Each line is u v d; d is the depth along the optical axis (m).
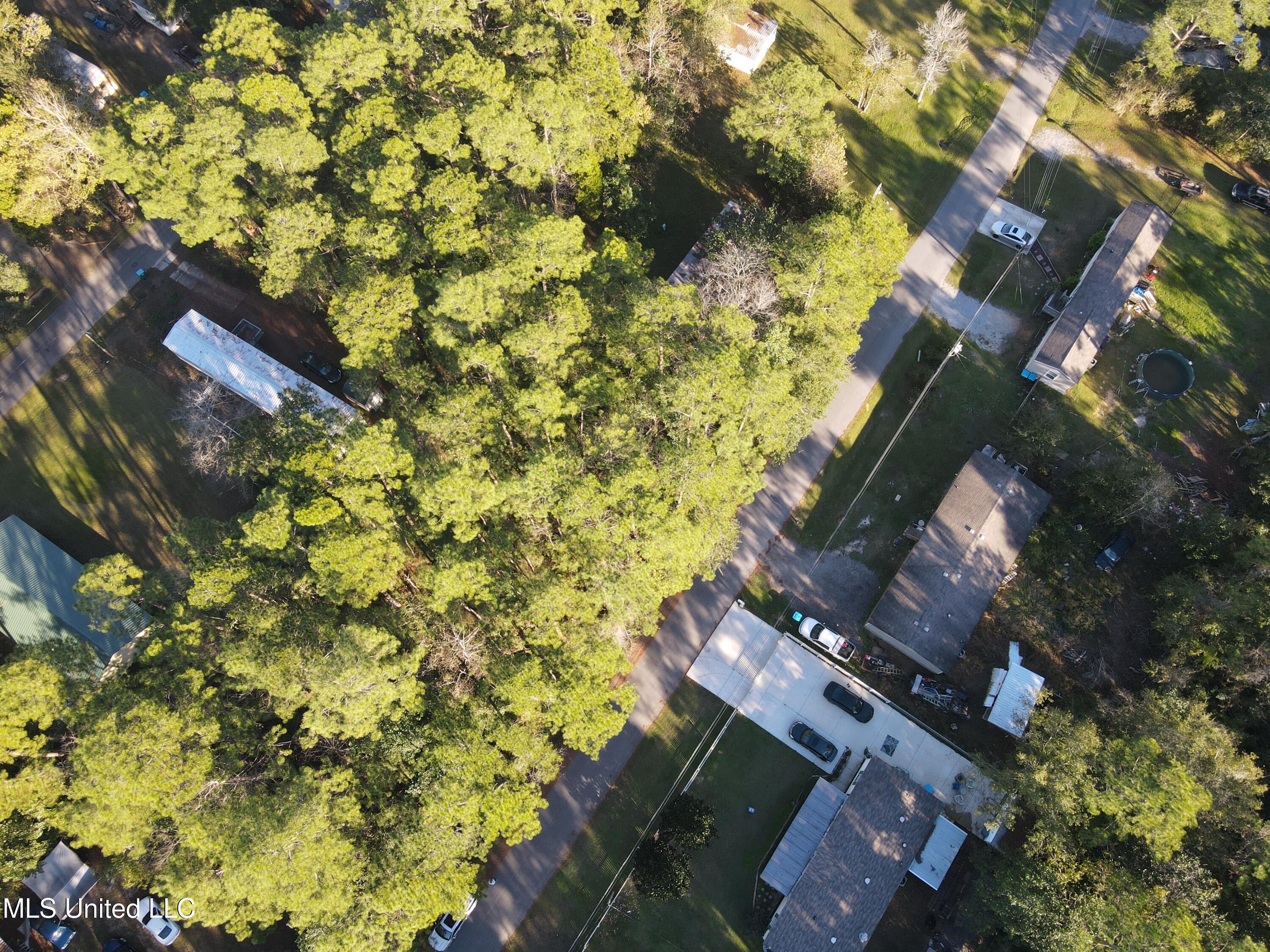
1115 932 47.84
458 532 52.59
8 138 66.44
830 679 63.78
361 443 52.50
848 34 88.75
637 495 53.50
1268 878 49.84
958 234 79.62
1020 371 74.00
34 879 55.94
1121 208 80.50
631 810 60.56
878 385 73.50
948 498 66.38
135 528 67.81
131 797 44.84
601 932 57.59
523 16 72.62
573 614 54.53
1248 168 82.81
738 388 54.12
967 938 56.28
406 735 51.62
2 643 63.66
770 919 57.44
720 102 84.31
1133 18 90.19
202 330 69.56
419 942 56.62
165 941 55.75
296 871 44.53
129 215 77.31
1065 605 66.50
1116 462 66.88
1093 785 51.72
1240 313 76.50
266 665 49.53
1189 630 60.78
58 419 71.06
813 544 68.56
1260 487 65.00
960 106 85.19
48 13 84.38
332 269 65.88
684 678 64.12
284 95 64.88
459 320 56.19
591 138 68.38
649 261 69.12
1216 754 53.34
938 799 59.56
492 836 49.50
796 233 65.31
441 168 65.69
